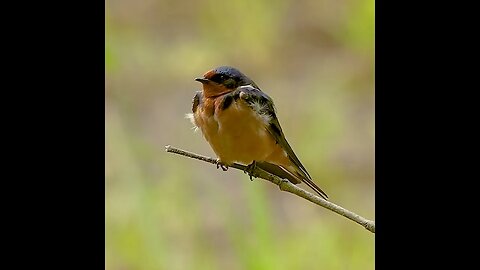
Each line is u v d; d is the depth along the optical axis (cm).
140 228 1291
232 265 1285
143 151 1490
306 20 1967
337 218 1412
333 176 1549
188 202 1377
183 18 2069
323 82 1838
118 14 2066
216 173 1480
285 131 1667
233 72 819
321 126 1652
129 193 1355
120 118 1689
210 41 1992
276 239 1288
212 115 805
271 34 1978
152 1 2075
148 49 1978
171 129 1695
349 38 1934
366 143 1617
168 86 1867
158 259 1270
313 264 1266
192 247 1320
